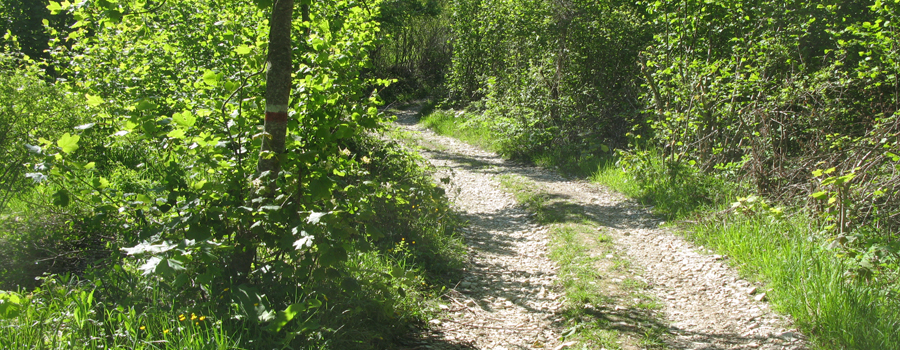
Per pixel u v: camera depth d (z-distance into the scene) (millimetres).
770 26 9438
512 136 14766
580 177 11859
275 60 3650
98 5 3947
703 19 9883
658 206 8695
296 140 3756
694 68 9523
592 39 14266
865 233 5219
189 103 4512
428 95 33375
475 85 23234
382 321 4246
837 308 4426
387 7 30547
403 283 4316
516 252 7145
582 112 13852
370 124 4266
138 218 3701
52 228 4793
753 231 6520
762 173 7879
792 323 4613
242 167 3682
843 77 8086
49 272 4379
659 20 10672
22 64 8047
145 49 7340
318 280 3625
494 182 11523
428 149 16344
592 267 6254
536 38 14969
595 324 4742
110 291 3572
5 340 2814
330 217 3281
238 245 3682
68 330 3090
